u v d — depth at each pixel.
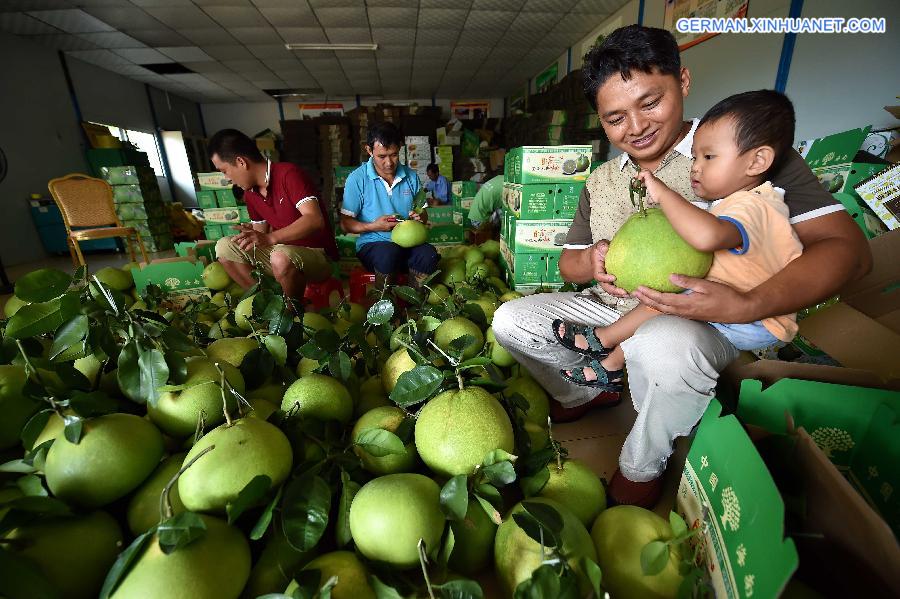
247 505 0.66
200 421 0.80
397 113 8.48
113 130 8.20
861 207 1.57
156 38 6.04
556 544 0.66
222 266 2.28
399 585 0.66
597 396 1.44
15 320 0.87
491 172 7.85
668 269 0.88
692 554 0.74
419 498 0.70
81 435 0.71
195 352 1.08
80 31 5.78
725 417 0.73
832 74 2.37
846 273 0.82
